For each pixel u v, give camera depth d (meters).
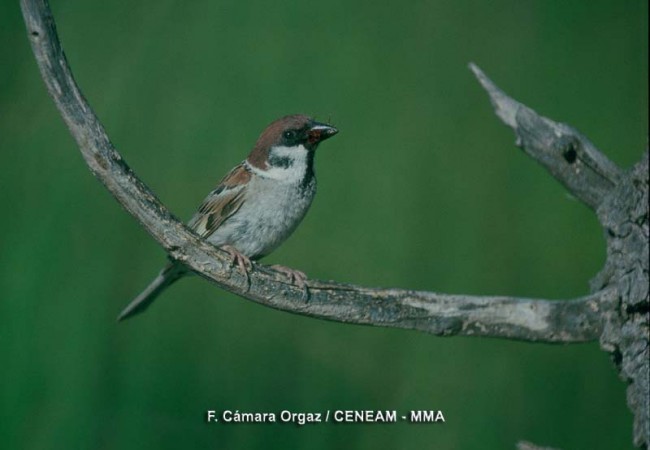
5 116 10.45
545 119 7.18
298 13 11.96
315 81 11.40
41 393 8.73
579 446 8.85
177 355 9.25
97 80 11.04
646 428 6.01
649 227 6.13
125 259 9.61
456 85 11.70
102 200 9.88
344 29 11.96
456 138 11.13
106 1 11.62
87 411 8.73
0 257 9.37
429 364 9.39
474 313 6.17
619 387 9.16
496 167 10.90
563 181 7.19
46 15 5.14
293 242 10.22
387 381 9.17
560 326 6.20
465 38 12.37
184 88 11.02
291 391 9.16
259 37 11.63
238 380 9.20
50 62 5.25
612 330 6.18
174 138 10.64
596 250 10.30
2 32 10.98
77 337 9.03
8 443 8.52
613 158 11.36
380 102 11.39
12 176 9.93
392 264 10.11
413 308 6.16
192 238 5.93
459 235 10.37
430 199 10.66
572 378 9.25
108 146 5.54
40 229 9.59
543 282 10.20
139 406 8.88
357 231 10.40
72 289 9.33
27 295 9.20
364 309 6.12
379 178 10.73
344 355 9.44
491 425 8.90
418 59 11.97
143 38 11.38
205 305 9.61
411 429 8.89
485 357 9.38
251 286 6.05
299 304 6.09
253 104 11.04
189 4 11.77
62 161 10.09
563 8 12.79
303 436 8.78
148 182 10.33
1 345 8.90
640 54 12.34
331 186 10.66
